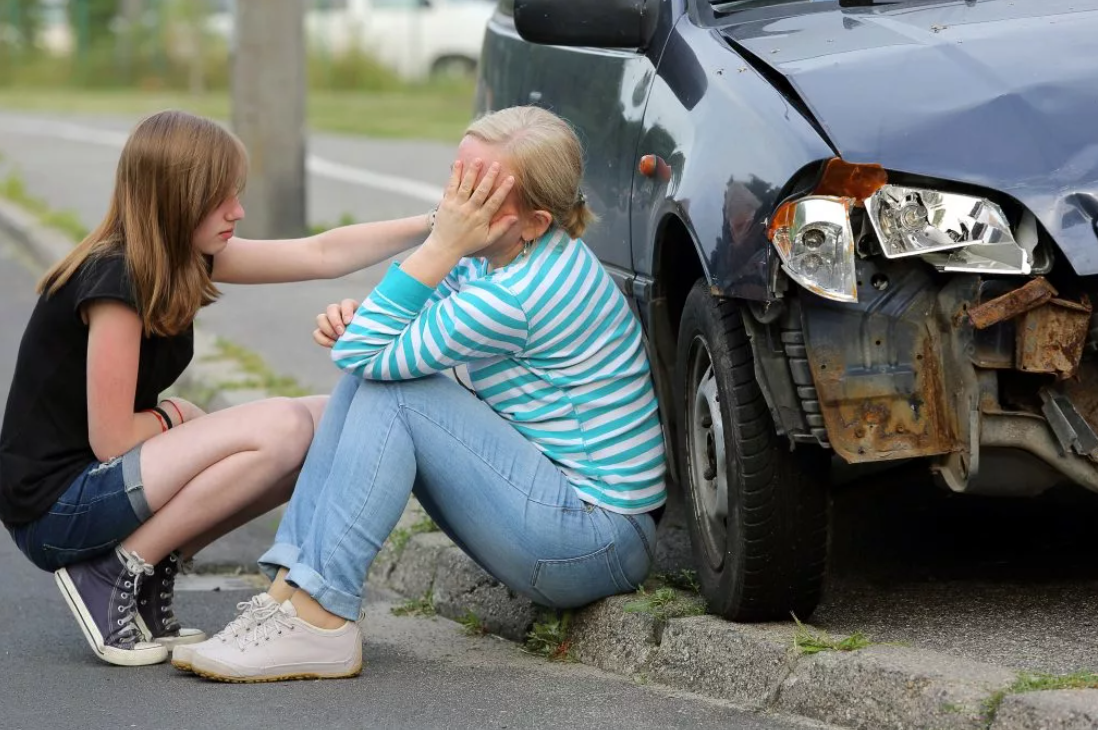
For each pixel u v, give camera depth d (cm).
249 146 2155
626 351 750
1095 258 634
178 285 742
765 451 691
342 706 694
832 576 817
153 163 727
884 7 823
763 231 668
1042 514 899
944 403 654
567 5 874
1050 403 650
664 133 793
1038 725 578
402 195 2461
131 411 752
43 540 763
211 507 760
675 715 669
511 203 719
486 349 718
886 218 651
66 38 6481
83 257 740
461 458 729
